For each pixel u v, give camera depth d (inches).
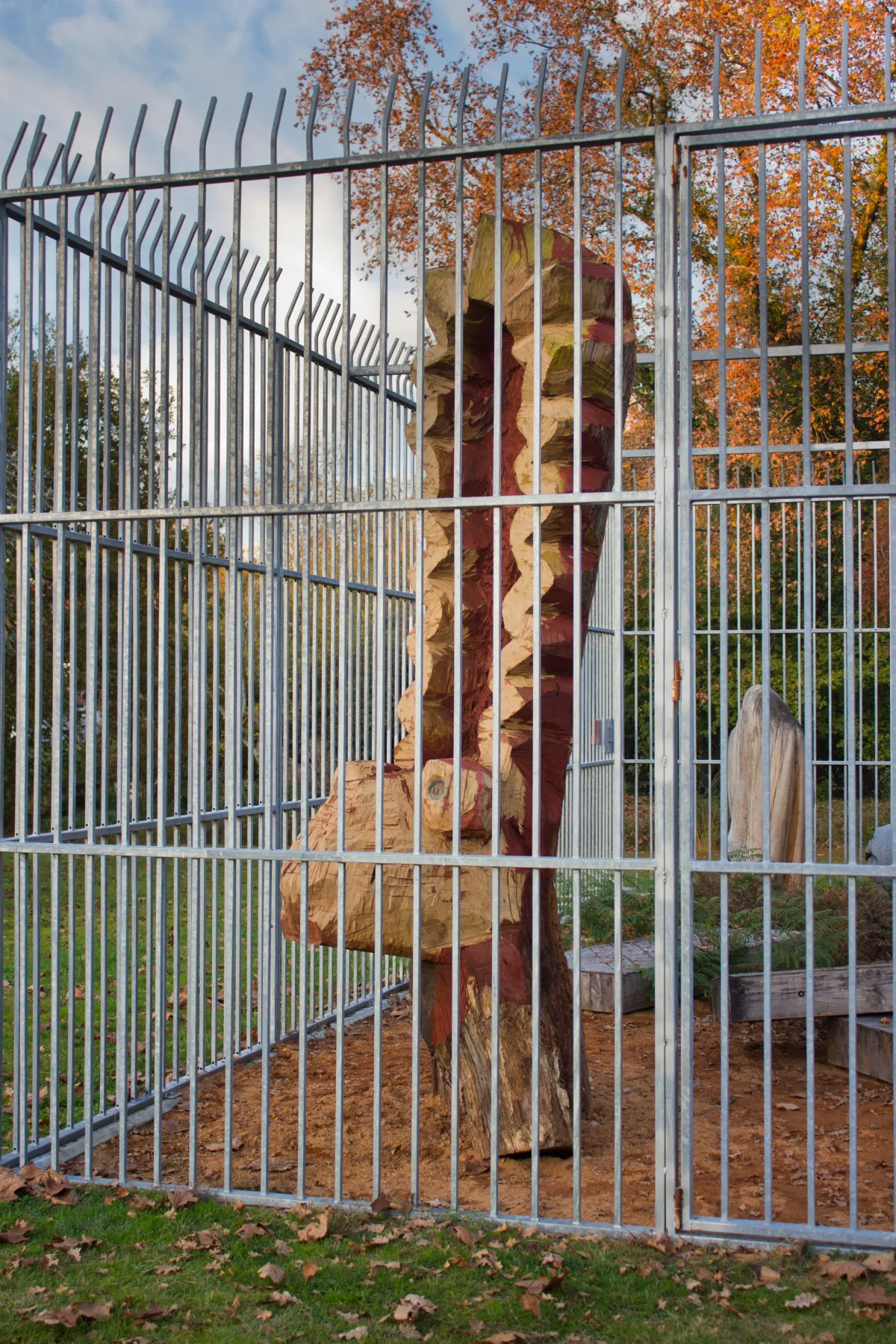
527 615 171.9
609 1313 119.5
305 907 148.4
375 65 669.3
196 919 155.6
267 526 201.0
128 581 165.3
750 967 244.8
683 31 621.9
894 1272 126.1
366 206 658.2
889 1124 189.6
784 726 326.3
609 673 397.1
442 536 185.5
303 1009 148.4
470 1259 131.3
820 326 577.0
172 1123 193.6
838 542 492.4
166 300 200.2
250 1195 149.8
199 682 160.1
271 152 155.4
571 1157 172.7
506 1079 168.1
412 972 146.7
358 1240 137.6
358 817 169.5
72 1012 178.2
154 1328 118.7
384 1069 225.6
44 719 302.5
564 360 166.9
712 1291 123.3
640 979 258.8
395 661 291.6
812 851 133.0
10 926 339.0
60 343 166.1
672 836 135.8
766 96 589.9
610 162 623.8
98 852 159.9
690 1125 135.6
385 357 150.1
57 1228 142.4
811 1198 133.3
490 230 175.2
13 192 167.8
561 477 170.6
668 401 138.8
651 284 649.0
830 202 581.9
